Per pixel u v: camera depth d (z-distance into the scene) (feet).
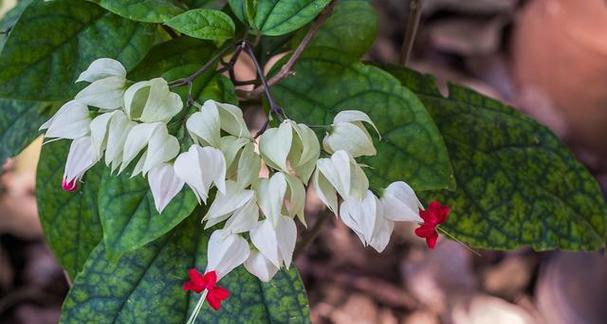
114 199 1.82
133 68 1.98
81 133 1.77
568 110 4.47
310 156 1.74
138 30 1.97
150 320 2.04
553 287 3.85
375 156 1.98
